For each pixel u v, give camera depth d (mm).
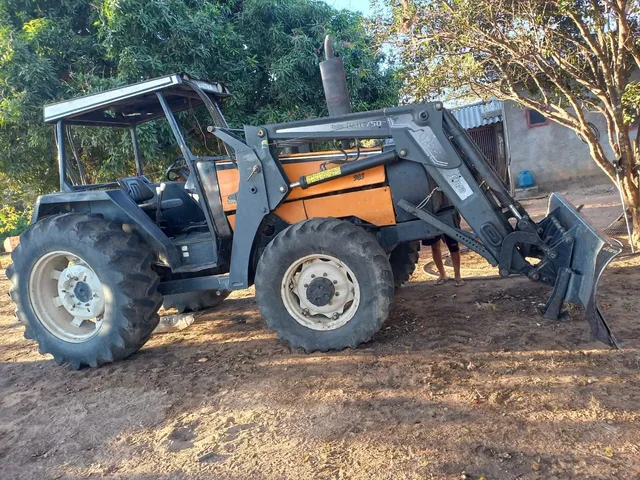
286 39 9023
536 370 3307
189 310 6008
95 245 4227
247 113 9070
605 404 2795
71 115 4668
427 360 3672
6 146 8359
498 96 7105
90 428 3293
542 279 4070
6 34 7766
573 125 6613
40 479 2770
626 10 5559
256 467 2609
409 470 2412
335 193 4332
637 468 2252
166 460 2795
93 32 8750
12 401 3906
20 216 14109
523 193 14250
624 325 3902
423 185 4219
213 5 8594
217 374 3930
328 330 4035
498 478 2287
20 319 4605
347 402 3164
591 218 8898
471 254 7480
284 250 4000
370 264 3865
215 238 4445
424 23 6207
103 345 4297
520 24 5848
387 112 4004
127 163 8172
